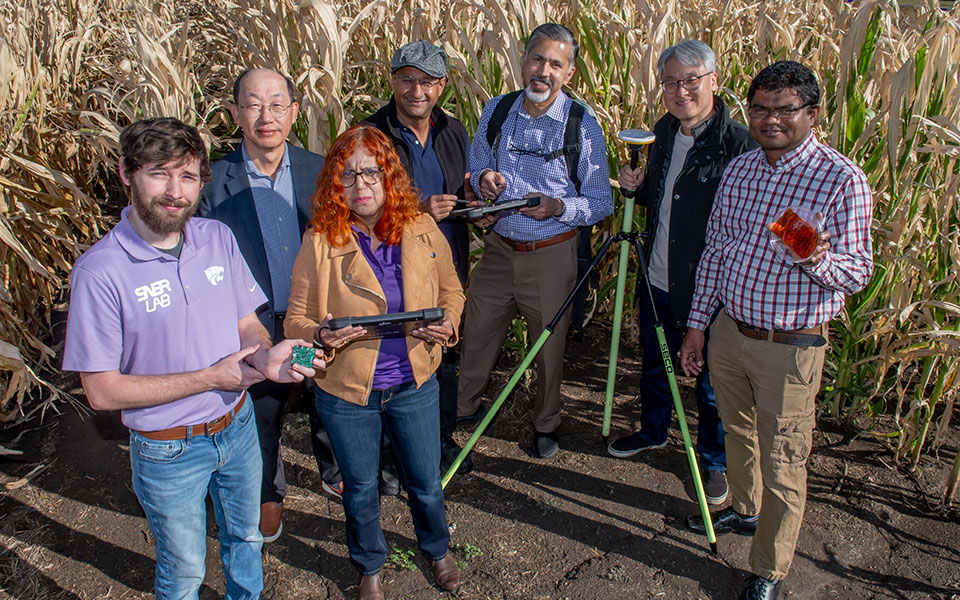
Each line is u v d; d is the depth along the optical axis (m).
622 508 3.19
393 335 2.12
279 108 2.52
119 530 3.03
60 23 5.48
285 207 2.72
